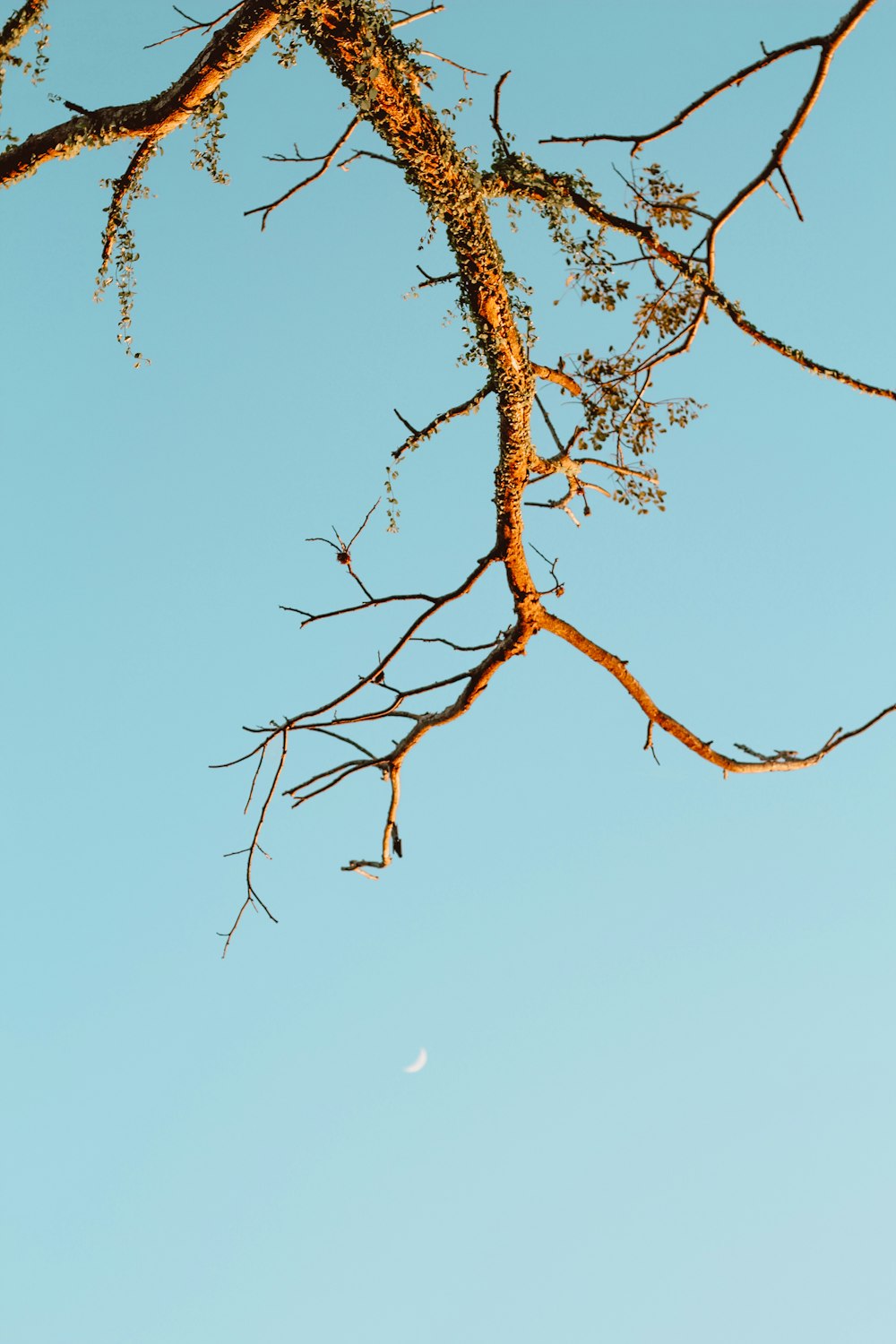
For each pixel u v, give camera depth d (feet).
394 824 21.01
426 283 16.62
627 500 19.38
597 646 19.98
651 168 15.17
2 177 16.92
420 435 17.94
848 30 11.91
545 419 19.17
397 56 14.39
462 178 15.24
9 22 14.84
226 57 15.07
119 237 17.43
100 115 16.62
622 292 16.42
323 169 17.62
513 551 18.80
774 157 13.17
